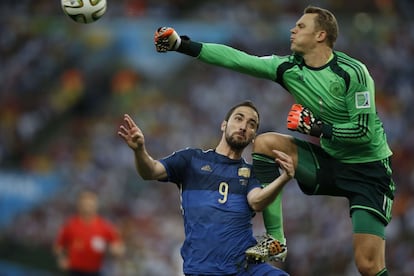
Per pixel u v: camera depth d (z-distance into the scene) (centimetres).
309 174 2675
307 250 6056
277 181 2488
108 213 7300
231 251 2581
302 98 2634
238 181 2636
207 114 8606
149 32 9894
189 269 2589
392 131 7675
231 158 2675
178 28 9550
